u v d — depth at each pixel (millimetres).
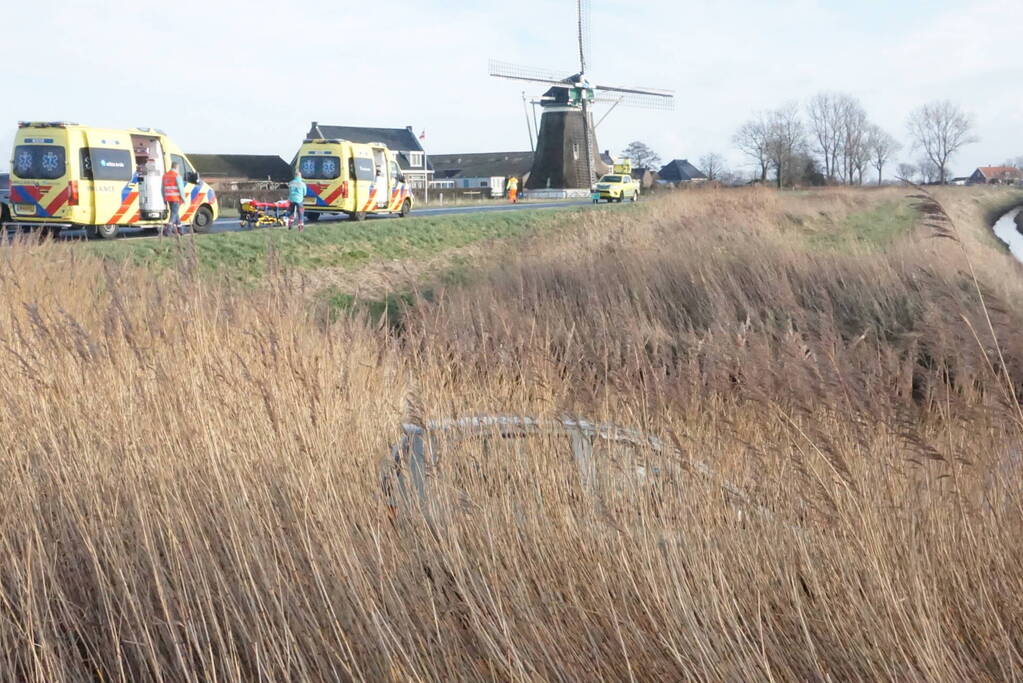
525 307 20219
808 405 8469
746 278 29609
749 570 7609
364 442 9242
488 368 10156
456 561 7543
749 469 8344
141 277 14055
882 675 7055
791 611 7488
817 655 7223
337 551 7551
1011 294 23719
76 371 9953
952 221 9445
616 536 7570
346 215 62312
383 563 7570
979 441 8594
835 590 7465
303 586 7695
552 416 8875
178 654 6938
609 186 92812
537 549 7695
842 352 10008
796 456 8109
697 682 6922
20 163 37625
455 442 8477
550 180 128750
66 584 8070
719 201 54031
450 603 7535
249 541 7805
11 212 37875
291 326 11859
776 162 166625
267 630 7168
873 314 25453
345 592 7418
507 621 7250
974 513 7836
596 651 7176
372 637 7145
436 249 43562
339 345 11500
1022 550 7711
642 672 7164
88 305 14781
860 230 51094
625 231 43844
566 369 9945
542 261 35625
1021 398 8922
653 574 7402
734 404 8984
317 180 54219
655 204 58375
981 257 34594
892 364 10000
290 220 43219
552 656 7121
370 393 10344
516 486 8070
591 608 7504
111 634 7430
